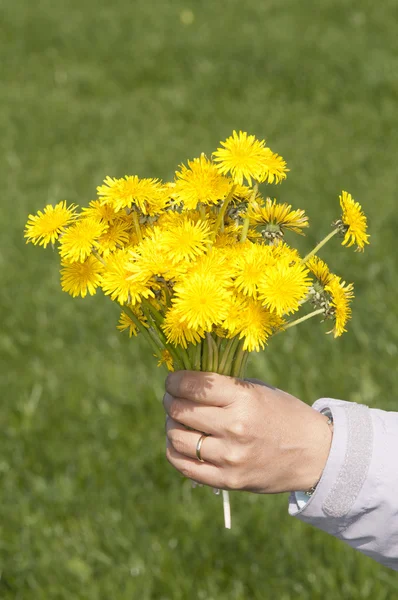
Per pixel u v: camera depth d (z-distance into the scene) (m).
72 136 8.37
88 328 4.90
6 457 3.79
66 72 10.49
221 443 1.56
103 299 5.17
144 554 3.19
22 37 12.03
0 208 6.50
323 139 7.96
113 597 3.00
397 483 1.51
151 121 8.84
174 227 1.59
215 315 1.43
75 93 10.00
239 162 1.50
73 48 11.50
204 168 1.59
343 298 1.62
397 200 6.33
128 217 1.65
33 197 6.74
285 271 1.49
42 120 8.88
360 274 5.18
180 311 1.45
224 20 12.65
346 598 2.97
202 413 1.57
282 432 1.55
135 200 1.59
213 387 1.56
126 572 3.12
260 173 1.51
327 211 6.14
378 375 4.18
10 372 4.44
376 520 1.53
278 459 1.54
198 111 9.01
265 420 1.54
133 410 4.07
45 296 5.20
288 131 8.30
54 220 1.60
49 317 5.02
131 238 1.66
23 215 6.37
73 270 1.57
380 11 12.45
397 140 7.88
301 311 4.78
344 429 1.54
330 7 12.81
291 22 12.30
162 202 1.64
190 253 1.48
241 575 3.11
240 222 1.68
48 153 7.95
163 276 1.51
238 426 1.53
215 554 3.20
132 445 3.79
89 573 3.12
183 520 3.34
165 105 9.34
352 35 11.35
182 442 1.60
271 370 4.23
